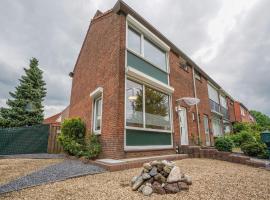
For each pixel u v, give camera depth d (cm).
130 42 837
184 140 1095
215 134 1697
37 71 2158
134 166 593
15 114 1820
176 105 1049
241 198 348
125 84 738
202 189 392
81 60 1270
